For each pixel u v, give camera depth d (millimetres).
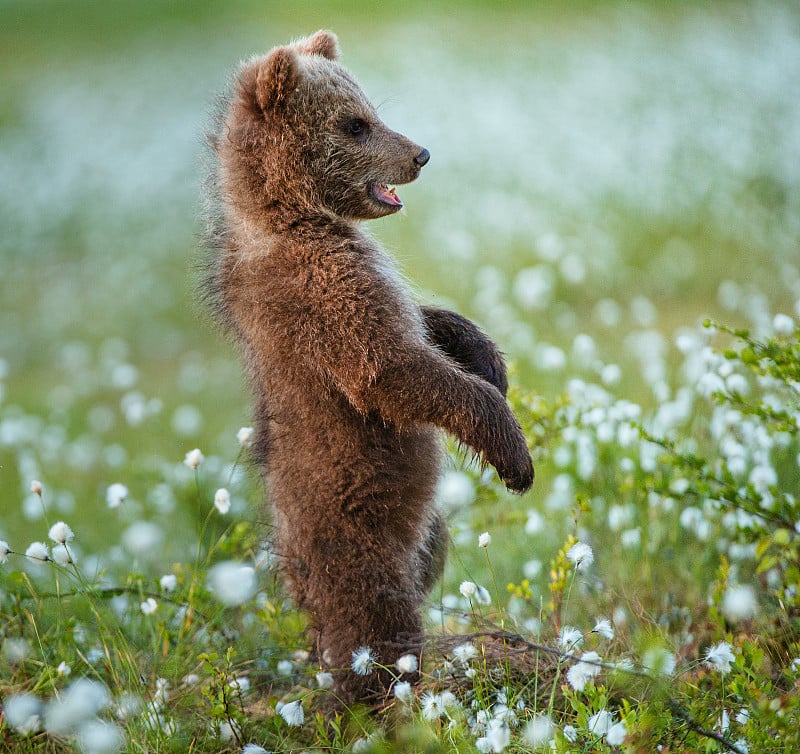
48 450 17844
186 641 9672
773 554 9367
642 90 31500
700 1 41969
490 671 8422
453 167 28297
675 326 18625
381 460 8945
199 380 21375
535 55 37844
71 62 50500
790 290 18797
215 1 57406
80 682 8688
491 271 20516
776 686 8086
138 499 15477
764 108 28844
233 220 9500
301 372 8883
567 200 24781
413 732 7629
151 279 27812
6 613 9695
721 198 23359
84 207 34156
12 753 8266
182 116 39750
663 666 7484
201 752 8281
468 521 11633
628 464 10430
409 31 44812
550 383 14727
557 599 8906
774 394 11406
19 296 29891
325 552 8930
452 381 8719
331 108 9484
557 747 6891
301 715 7941
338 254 8914
